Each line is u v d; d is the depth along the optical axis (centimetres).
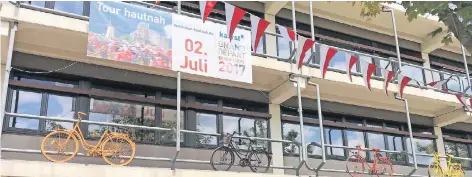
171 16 1056
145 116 1139
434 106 1520
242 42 1116
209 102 1238
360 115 1437
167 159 1006
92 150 966
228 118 1235
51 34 1020
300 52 1054
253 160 1171
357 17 1545
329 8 1488
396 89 1366
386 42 1612
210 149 1182
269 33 1171
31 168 859
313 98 1373
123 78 1136
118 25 999
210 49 1072
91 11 982
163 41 1030
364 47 1536
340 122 1401
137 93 1158
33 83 1038
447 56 1725
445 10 786
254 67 1165
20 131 1001
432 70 1476
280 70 1190
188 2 1286
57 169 877
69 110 1065
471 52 772
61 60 1090
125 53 988
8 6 950
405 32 1648
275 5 1368
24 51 1055
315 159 1313
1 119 858
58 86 1060
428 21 1565
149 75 1172
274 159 1243
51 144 992
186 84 1207
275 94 1277
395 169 1439
